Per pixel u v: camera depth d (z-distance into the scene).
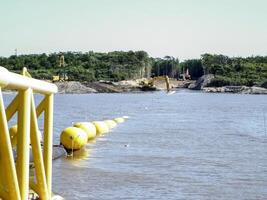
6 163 10.05
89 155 35.31
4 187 10.50
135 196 22.95
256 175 28.73
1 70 9.40
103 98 187.50
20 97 10.90
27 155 11.02
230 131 58.81
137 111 104.50
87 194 23.03
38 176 12.52
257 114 97.88
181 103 147.25
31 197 12.62
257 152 39.00
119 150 38.62
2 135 9.84
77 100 167.50
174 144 43.72
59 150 34.44
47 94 12.89
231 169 30.66
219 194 23.78
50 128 13.20
